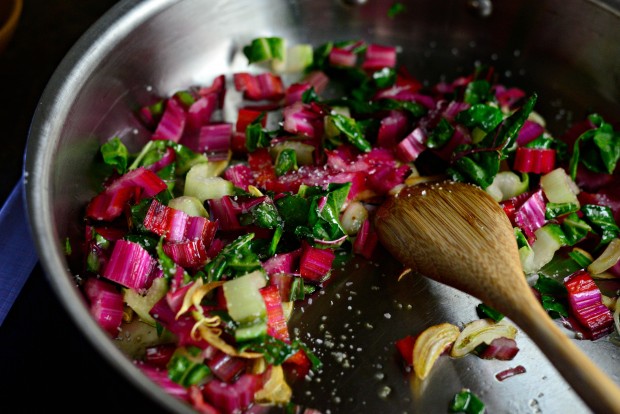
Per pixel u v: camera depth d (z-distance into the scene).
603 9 0.38
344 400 0.30
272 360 0.30
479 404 0.30
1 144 0.44
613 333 0.33
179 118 0.39
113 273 0.32
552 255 0.35
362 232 0.35
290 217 0.34
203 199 0.35
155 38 0.38
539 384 0.31
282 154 0.37
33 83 0.47
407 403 0.30
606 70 0.40
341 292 0.34
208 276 0.32
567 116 0.40
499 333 0.32
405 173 0.36
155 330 0.32
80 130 0.35
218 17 0.40
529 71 0.42
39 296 0.33
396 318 0.33
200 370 0.30
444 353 0.32
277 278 0.33
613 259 0.34
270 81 0.41
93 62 0.35
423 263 0.32
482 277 0.31
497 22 0.42
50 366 0.31
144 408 0.30
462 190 0.34
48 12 0.50
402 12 0.43
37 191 0.30
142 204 0.34
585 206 0.36
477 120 0.37
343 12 0.43
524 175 0.37
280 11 0.42
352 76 0.42
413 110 0.39
